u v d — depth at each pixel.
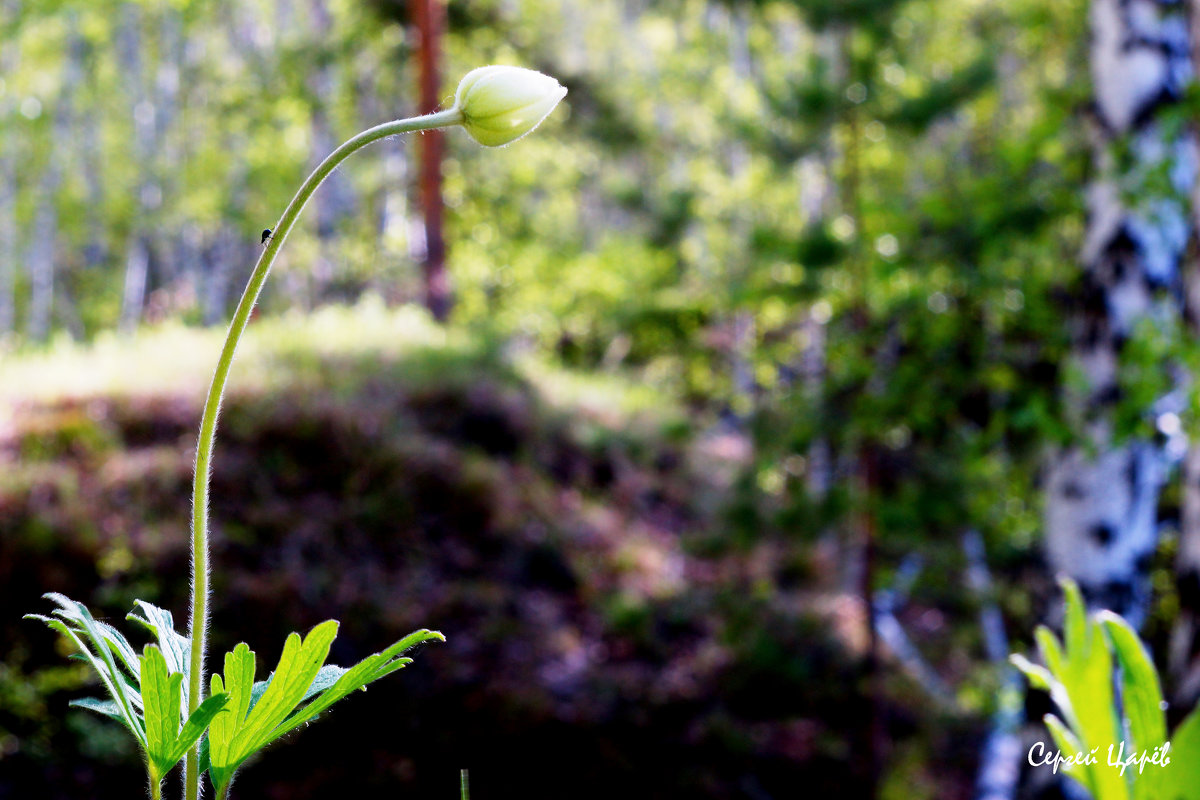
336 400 6.94
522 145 12.78
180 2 14.73
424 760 4.99
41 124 16.52
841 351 5.43
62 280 19.81
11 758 4.28
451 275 12.47
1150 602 4.60
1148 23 3.97
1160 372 3.55
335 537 5.95
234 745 0.77
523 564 6.57
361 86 14.02
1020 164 4.30
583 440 8.64
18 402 6.28
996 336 4.78
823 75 5.77
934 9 7.65
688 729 5.69
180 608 5.07
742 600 7.00
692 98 14.48
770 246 5.66
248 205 15.36
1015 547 5.80
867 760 5.92
